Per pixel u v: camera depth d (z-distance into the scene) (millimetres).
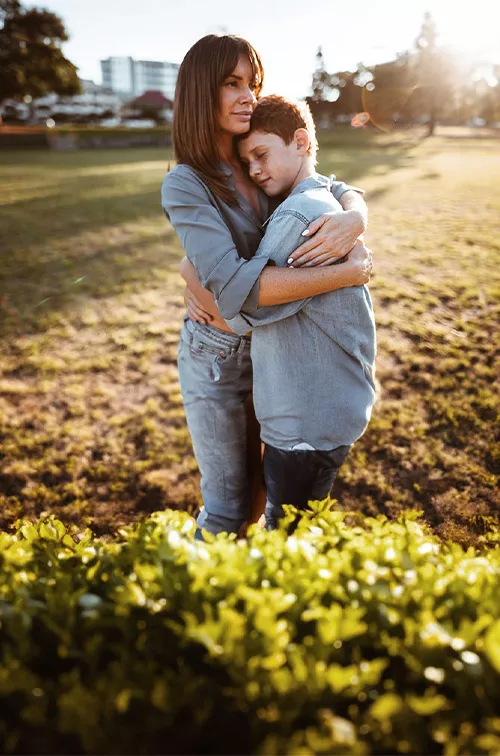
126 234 9297
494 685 981
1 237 9141
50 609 1133
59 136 32094
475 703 976
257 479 2377
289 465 1855
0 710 980
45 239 8992
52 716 965
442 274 6629
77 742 945
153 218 10539
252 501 2396
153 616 1144
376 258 7422
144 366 4688
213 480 2232
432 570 1238
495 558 1418
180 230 1822
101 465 3371
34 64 41531
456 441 3471
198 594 1151
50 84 43375
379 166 18688
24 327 5477
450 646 1042
